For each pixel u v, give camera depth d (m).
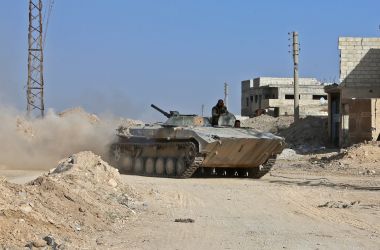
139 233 14.45
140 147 35.62
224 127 33.91
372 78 55.25
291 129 64.75
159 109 35.47
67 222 14.04
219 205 20.55
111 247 12.59
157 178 32.34
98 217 15.56
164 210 18.89
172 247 12.70
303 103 99.38
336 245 13.35
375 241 13.95
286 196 23.77
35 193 15.09
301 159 47.12
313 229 15.64
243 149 32.28
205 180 31.48
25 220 12.70
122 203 18.83
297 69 66.81
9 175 30.00
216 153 31.86
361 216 18.28
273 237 14.29
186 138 32.34
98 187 19.77
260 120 75.69
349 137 50.72
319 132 61.12
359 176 35.16
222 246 12.95
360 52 55.34
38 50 61.59
